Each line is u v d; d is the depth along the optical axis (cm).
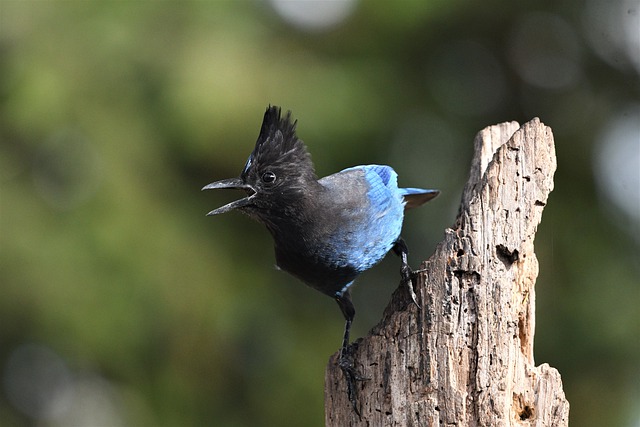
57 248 1398
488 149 805
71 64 1432
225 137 1393
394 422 696
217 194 1482
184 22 1472
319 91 1455
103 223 1405
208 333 1426
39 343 1455
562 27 1592
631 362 1438
